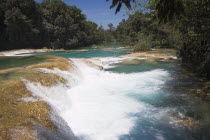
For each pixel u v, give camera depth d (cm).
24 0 3244
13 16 2962
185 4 831
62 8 4166
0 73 605
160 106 555
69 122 461
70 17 4156
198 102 570
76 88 749
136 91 717
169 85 777
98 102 605
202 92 662
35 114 360
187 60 1271
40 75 620
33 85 531
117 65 1316
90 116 499
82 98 645
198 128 419
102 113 518
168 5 302
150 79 899
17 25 3102
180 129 419
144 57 1653
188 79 862
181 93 663
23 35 3269
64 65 845
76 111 534
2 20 3142
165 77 927
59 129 352
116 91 724
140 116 495
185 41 1323
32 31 3316
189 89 705
